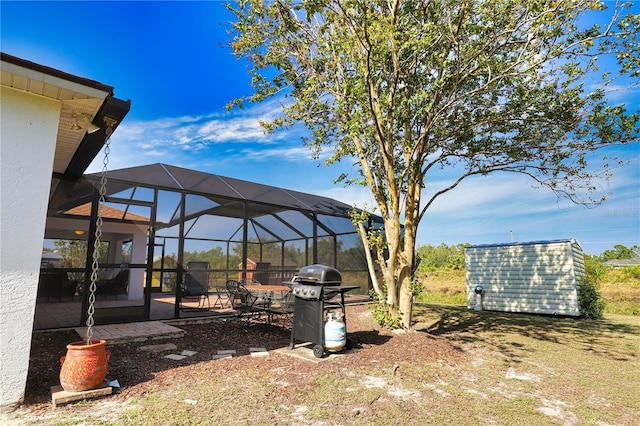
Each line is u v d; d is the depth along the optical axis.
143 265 7.94
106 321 7.32
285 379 4.52
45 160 3.79
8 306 3.45
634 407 4.01
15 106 3.67
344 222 13.01
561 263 12.03
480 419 3.54
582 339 7.89
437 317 10.68
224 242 9.91
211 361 5.27
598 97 6.50
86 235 7.29
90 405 3.52
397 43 6.09
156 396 3.81
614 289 16.12
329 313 6.15
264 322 8.61
